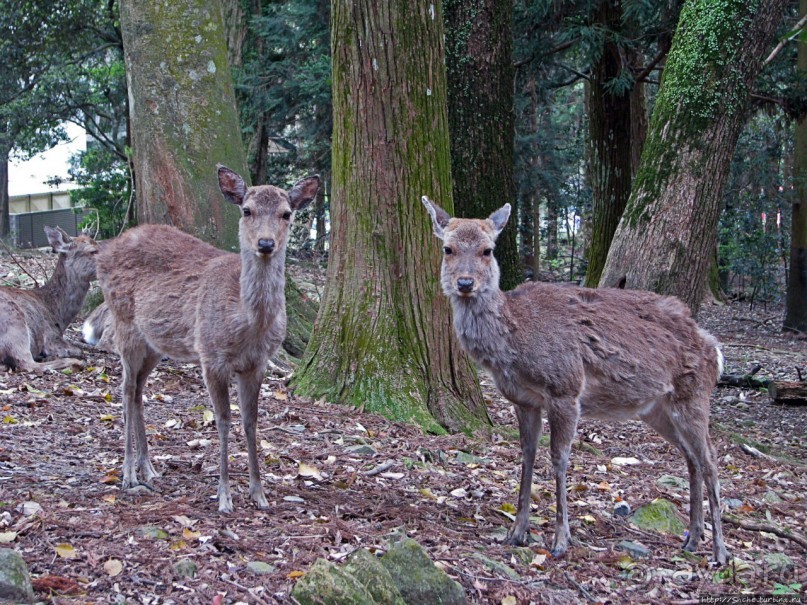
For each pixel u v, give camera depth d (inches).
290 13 708.0
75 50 839.7
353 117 305.6
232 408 296.8
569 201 920.3
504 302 208.2
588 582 189.3
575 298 218.8
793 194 737.6
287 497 214.7
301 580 156.7
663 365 217.5
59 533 175.6
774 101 684.1
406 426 293.6
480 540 204.1
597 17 634.2
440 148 311.6
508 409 361.7
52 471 220.7
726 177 370.6
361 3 299.6
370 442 271.6
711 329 759.7
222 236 373.7
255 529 189.2
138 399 224.2
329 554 178.2
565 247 1234.6
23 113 852.6
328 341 314.8
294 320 394.0
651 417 233.5
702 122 362.3
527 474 208.1
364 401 302.8
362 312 308.7
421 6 302.7
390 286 308.5
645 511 237.9
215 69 381.7
